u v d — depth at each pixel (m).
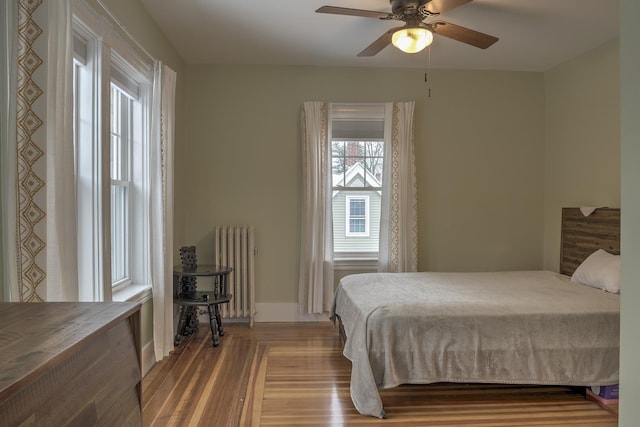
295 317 4.49
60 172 1.77
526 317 2.64
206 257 4.42
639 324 1.05
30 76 1.58
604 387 2.67
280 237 4.47
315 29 3.50
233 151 4.43
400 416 2.50
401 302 2.78
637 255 1.06
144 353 3.08
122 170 3.08
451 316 2.62
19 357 0.84
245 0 3.00
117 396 1.12
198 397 2.69
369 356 2.54
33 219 1.59
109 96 2.39
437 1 2.53
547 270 4.51
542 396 2.79
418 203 4.57
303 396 2.72
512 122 4.60
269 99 4.44
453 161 4.58
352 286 3.44
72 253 1.87
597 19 3.29
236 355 3.45
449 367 2.58
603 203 3.80
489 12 3.17
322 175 4.38
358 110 4.48
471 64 4.40
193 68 4.39
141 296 2.99
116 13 2.59
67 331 1.00
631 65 1.08
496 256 4.61
